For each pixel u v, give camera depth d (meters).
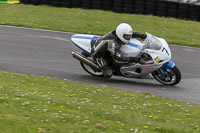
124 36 17.89
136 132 11.71
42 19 35.97
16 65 21.09
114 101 15.02
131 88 18.12
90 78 19.81
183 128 12.37
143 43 18.44
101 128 11.80
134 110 14.08
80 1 42.28
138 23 37.56
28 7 41.19
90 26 34.53
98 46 18.77
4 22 32.75
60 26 33.50
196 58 26.22
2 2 42.97
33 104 13.45
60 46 26.53
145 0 41.19
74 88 16.72
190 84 19.53
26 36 28.56
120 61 18.56
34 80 17.72
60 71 20.67
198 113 14.30
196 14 41.56
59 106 13.69
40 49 25.20
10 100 13.58
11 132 10.80
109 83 18.97
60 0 42.34
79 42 20.20
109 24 36.12
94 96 15.58
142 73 18.56
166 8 41.25
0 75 18.12
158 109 14.41
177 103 15.66
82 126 11.78
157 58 17.81
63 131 11.21
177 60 25.23
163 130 12.02
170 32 35.03
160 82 18.97
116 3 41.69
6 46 25.19
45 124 11.65
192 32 35.94
